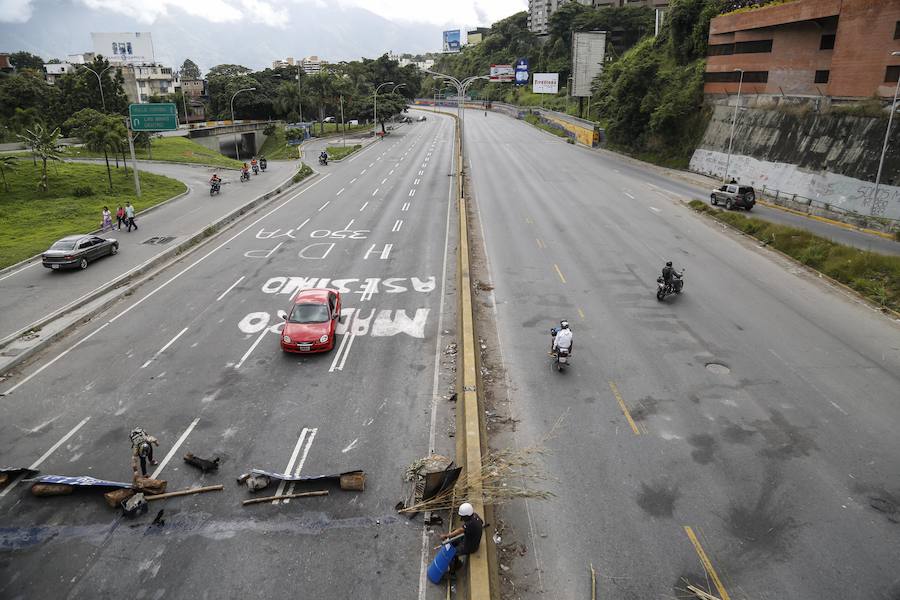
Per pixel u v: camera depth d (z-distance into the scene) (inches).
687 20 2768.2
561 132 3708.2
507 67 5930.1
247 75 5147.6
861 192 1581.0
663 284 892.6
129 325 813.9
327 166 2544.3
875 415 585.9
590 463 507.8
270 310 867.4
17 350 723.4
